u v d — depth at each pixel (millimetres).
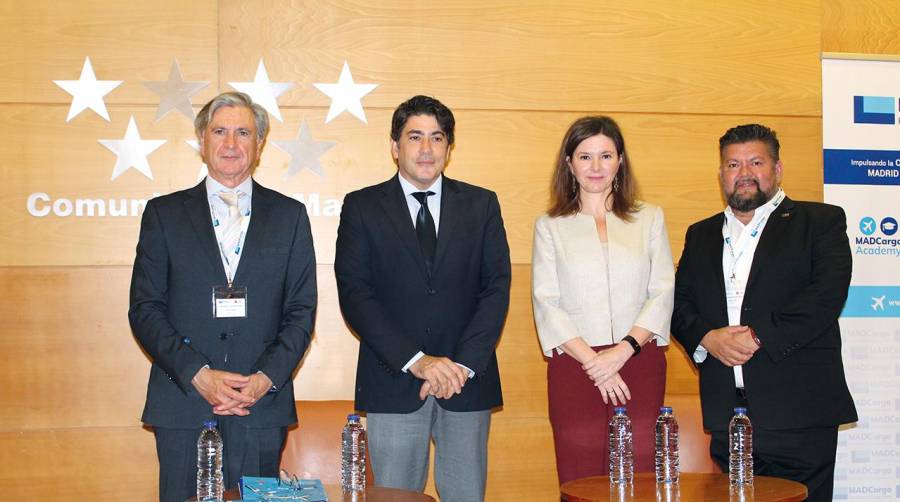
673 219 4195
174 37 3924
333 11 4020
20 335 3795
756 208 3414
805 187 4258
